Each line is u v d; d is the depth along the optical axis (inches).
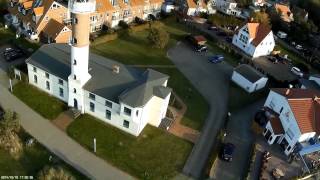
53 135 2358.5
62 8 3533.5
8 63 3029.0
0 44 3289.9
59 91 2628.0
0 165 2079.2
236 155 2474.2
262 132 2728.8
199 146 2488.9
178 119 2714.1
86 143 2335.1
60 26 3383.4
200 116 2807.6
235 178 2287.2
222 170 2326.5
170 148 2417.6
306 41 4995.1
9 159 2126.0
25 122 2426.2
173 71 3412.9
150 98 2372.0
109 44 3708.2
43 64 2610.7
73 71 2381.9
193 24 4680.1
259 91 3351.4
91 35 3764.8
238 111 2972.4
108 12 3949.3
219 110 2940.5
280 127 2628.0
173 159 2337.6
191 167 2304.4
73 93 2498.8
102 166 2198.6
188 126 2662.4
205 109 2915.8
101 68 2573.8
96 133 2422.5
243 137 2664.9
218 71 3582.7
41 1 3535.9
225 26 4832.7
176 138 2514.8
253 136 2696.9
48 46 2768.2
